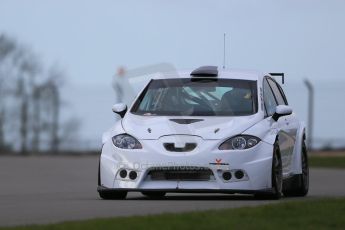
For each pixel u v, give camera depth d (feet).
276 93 124.26
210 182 106.32
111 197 111.14
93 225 72.59
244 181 106.42
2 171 216.13
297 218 78.38
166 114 112.37
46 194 125.18
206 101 113.60
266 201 105.70
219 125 108.88
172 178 106.83
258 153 107.24
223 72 118.83
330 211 82.58
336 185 157.17
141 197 116.67
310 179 180.86
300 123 128.36
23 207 96.89
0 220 83.25
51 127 431.43
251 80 117.19
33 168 235.40
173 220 75.20
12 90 444.55
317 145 386.52
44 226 72.59
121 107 116.57
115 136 109.91
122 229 70.54
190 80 117.19
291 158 120.78
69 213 89.56
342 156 330.54
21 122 437.58
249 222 74.84
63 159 322.55
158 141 107.76
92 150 426.92
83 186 149.69
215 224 73.10
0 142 438.40
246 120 110.11
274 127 112.27
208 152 106.22
